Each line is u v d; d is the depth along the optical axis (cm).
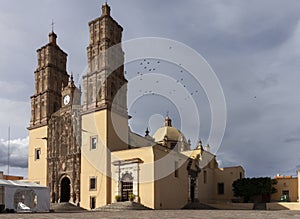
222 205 5016
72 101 5200
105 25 5066
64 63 5984
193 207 4650
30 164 5369
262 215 2505
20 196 3944
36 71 5797
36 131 5459
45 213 3044
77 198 4662
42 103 5547
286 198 5447
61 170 4956
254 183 5575
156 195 4134
